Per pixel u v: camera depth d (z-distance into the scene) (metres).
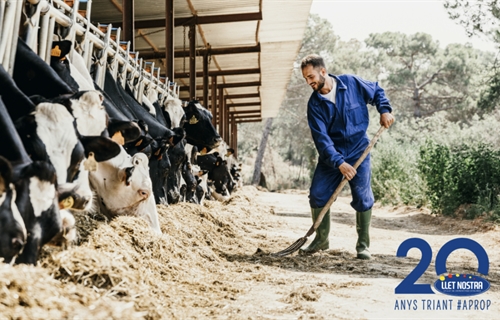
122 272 3.83
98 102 4.51
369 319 4.38
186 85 27.38
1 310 2.54
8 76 4.10
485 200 14.45
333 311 4.54
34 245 3.19
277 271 6.23
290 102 55.34
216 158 15.16
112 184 5.79
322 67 7.52
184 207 8.80
